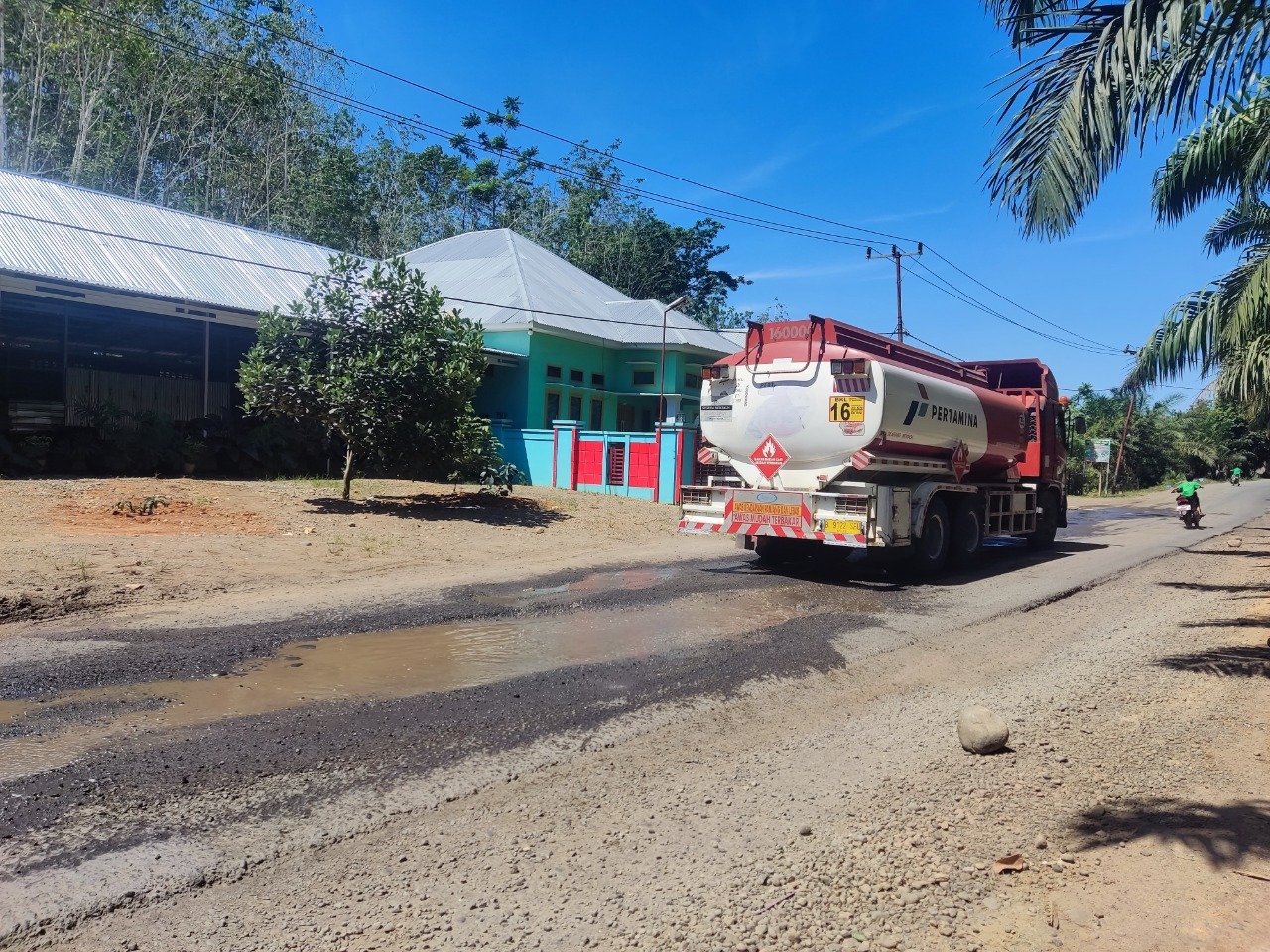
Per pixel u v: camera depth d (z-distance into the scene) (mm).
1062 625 9242
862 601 10234
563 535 14586
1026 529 15898
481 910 3293
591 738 5277
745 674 6785
